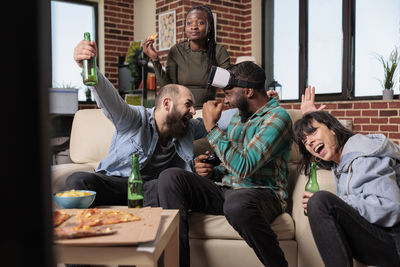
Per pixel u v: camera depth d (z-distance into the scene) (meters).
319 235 1.33
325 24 4.79
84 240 0.97
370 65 4.40
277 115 1.77
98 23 6.02
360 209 1.28
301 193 1.76
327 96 4.78
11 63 0.16
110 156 1.93
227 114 2.06
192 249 1.76
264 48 5.38
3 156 0.16
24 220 0.17
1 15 0.16
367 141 1.38
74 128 2.40
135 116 1.93
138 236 1.01
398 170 1.36
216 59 3.04
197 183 1.73
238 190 1.71
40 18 0.17
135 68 5.29
